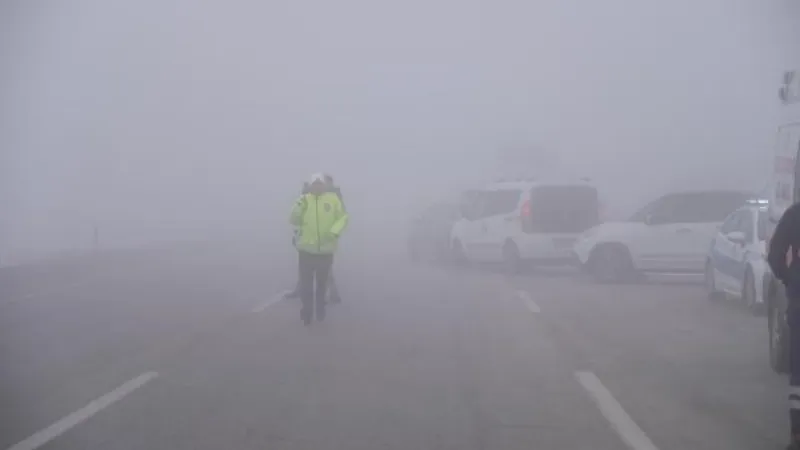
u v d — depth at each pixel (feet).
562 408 29.91
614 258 70.38
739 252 53.72
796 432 24.21
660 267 69.15
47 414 28.81
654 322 49.83
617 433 26.73
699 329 47.32
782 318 34.78
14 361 38.32
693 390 32.68
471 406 30.14
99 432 26.55
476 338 44.24
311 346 41.81
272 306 56.85
